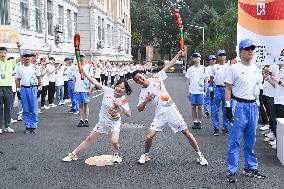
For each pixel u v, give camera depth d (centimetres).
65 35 3139
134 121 1178
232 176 577
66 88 1839
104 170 637
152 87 666
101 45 3891
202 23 6322
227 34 3450
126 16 6325
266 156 727
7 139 904
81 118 1091
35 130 997
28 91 982
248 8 800
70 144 845
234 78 580
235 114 581
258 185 555
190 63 5281
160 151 770
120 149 790
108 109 677
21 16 2211
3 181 579
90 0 3678
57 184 564
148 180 582
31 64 995
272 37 795
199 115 1046
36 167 656
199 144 835
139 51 8138
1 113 988
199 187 548
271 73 800
